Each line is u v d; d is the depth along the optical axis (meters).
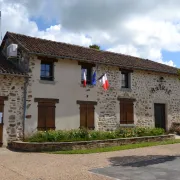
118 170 7.92
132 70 17.14
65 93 14.46
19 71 13.33
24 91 13.21
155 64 19.52
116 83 16.39
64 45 16.41
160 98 18.53
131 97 16.98
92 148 12.35
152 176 7.23
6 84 12.76
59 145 11.68
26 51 13.24
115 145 13.16
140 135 14.98
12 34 15.06
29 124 13.20
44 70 14.12
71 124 14.50
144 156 10.14
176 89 19.61
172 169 8.05
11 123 12.77
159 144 13.32
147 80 17.92
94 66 15.62
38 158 9.82
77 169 8.02
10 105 12.80
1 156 10.25
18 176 7.18
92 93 15.42
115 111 16.19
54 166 8.44
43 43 15.29
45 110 13.75
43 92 13.76
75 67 15.00
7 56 14.55
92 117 15.30
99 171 7.78
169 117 18.92
